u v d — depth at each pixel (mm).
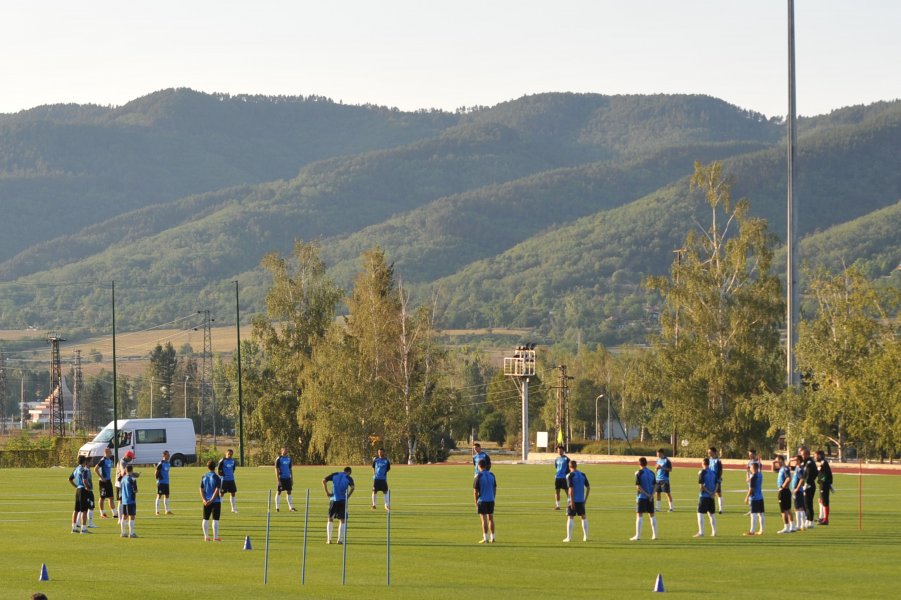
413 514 55000
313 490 72062
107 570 35656
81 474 47438
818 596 30438
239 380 124625
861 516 51219
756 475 45688
